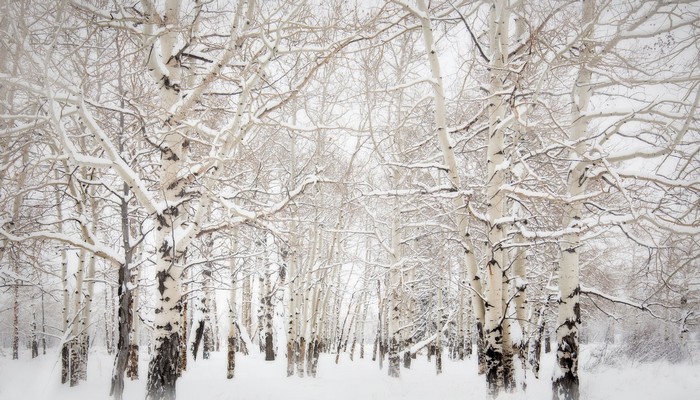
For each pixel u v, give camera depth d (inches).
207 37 335.9
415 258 641.0
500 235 346.3
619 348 769.6
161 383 292.2
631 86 293.0
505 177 365.1
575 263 350.0
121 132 388.2
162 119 323.0
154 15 284.5
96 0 301.7
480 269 588.7
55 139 331.9
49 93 242.7
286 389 476.7
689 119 242.1
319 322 686.5
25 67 269.7
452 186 358.0
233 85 370.6
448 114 493.4
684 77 277.3
